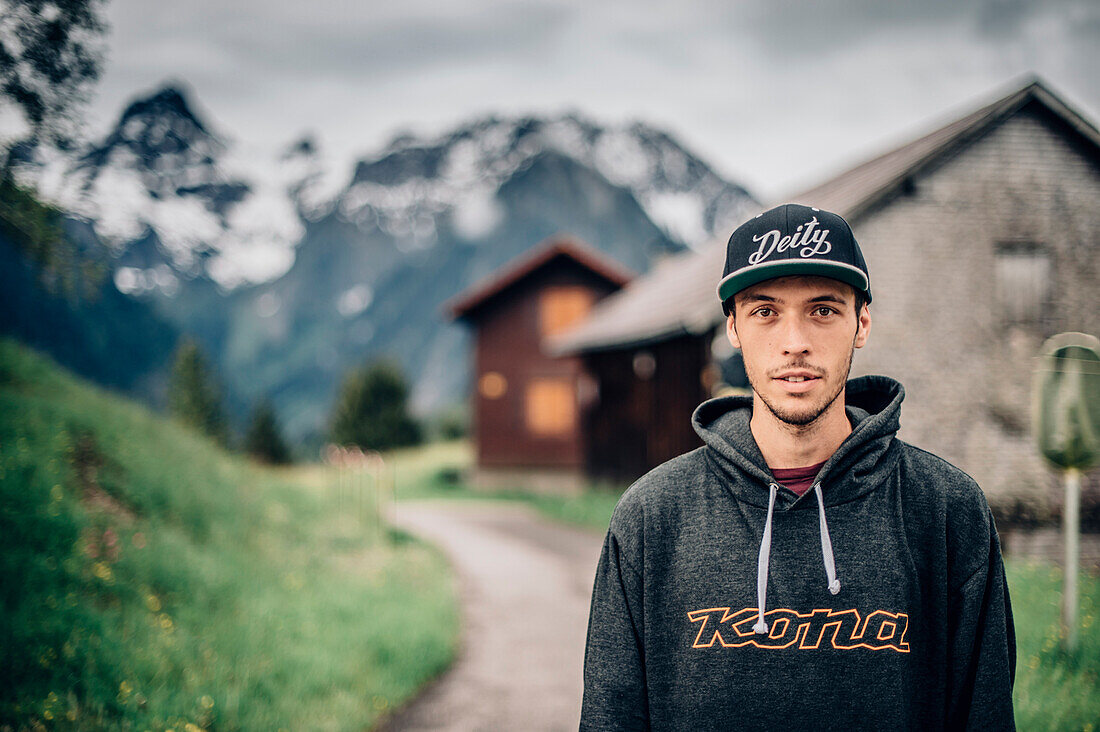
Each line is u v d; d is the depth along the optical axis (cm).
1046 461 546
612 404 1811
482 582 929
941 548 138
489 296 2384
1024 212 1117
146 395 9356
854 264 138
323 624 592
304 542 908
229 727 385
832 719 130
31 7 472
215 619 528
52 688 363
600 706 143
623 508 153
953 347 1094
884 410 146
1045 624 554
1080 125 1103
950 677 137
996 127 1116
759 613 135
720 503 145
